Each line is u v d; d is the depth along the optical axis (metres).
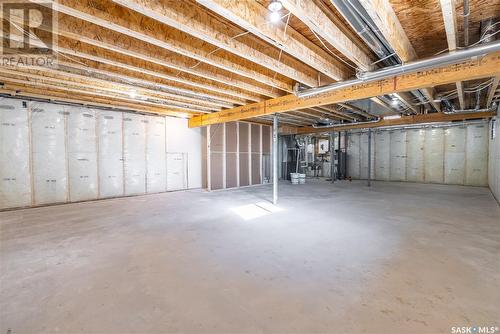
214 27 2.46
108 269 2.26
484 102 5.75
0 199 4.70
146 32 2.43
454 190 7.10
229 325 1.52
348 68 3.72
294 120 8.29
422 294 1.82
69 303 1.74
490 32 2.50
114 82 3.86
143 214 4.39
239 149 8.08
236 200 5.78
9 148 4.78
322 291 1.89
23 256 2.55
